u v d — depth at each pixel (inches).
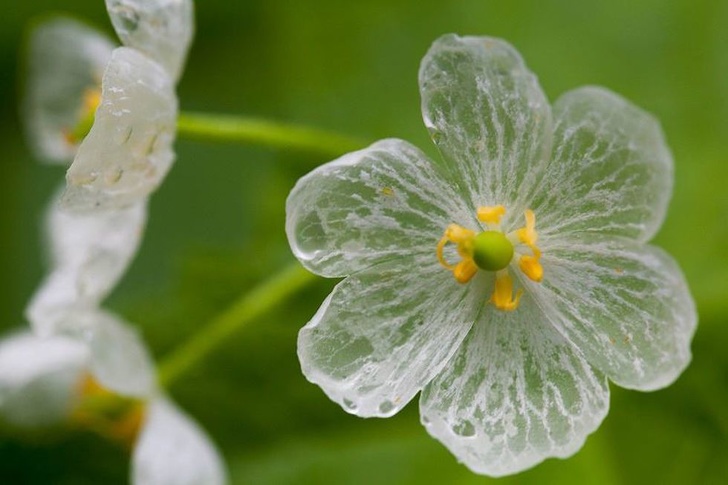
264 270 7.6
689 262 7.5
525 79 6.0
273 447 7.6
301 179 5.9
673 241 7.5
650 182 6.1
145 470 6.8
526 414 6.1
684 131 7.6
